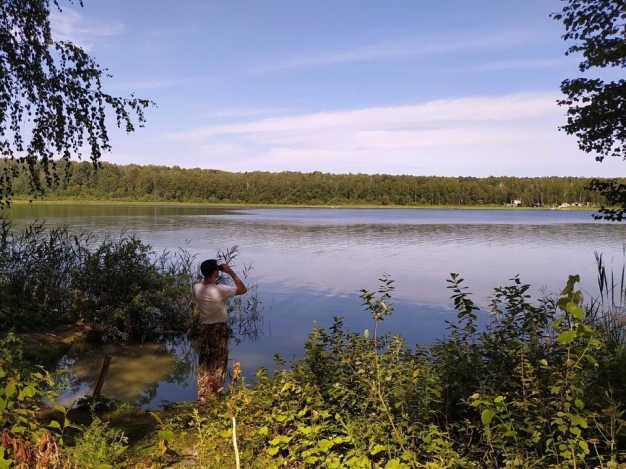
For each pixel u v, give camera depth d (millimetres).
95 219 42156
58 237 11664
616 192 8648
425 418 3844
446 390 4352
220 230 34406
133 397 6723
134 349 9273
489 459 3529
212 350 5789
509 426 3344
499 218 66938
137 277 10219
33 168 9797
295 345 9305
